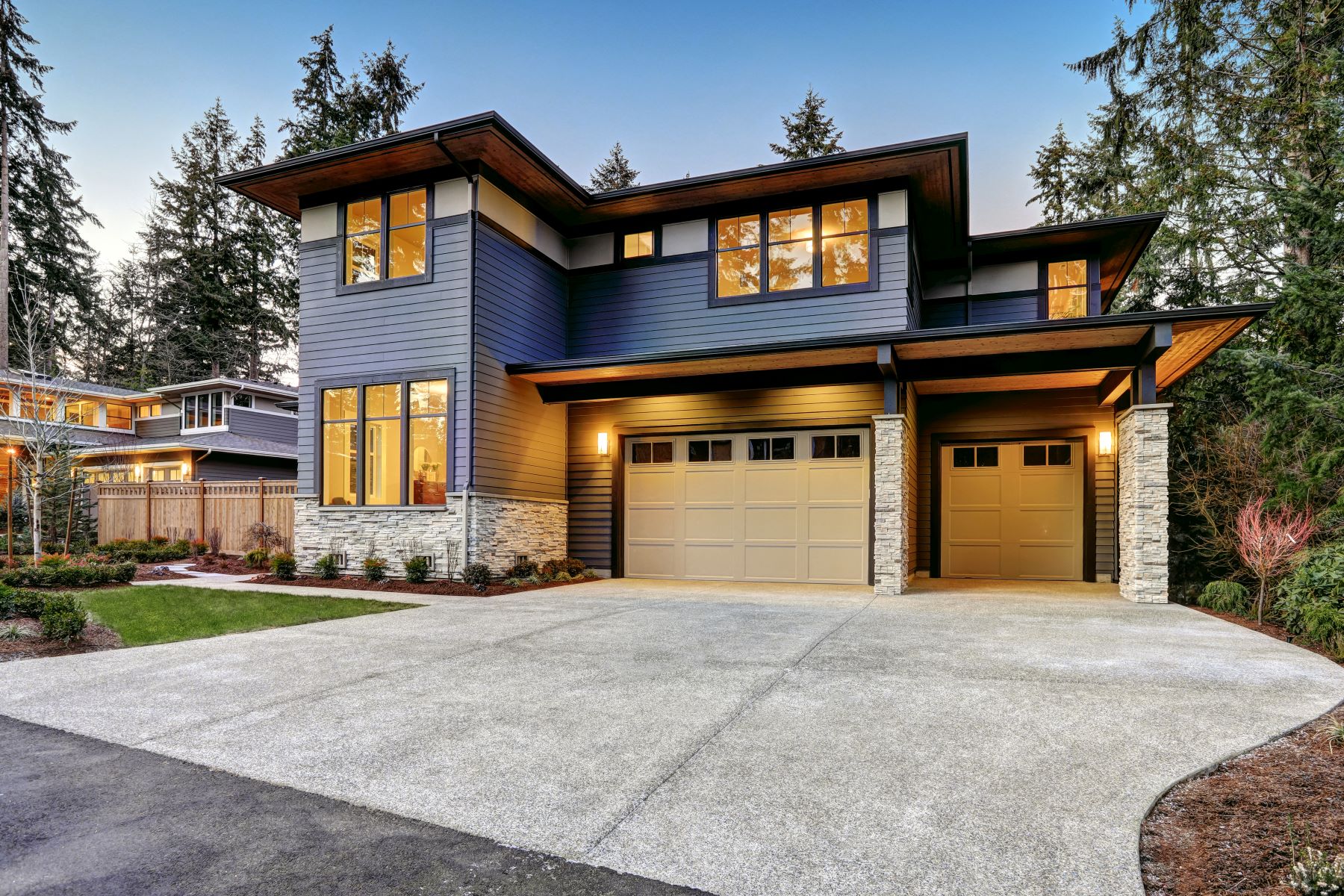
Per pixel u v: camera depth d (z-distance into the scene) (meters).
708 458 11.86
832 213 11.01
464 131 9.43
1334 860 2.32
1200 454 12.11
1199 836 2.61
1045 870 2.38
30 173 25.72
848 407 10.99
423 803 3.01
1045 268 12.32
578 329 12.48
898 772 3.25
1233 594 8.07
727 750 3.57
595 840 2.66
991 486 11.82
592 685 4.84
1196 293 14.66
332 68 28.55
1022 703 4.30
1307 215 10.02
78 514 16.30
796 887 2.31
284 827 2.80
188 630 6.91
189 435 21.86
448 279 10.40
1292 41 12.70
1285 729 3.71
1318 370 9.37
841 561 10.99
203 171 30.28
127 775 3.34
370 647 6.11
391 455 10.81
